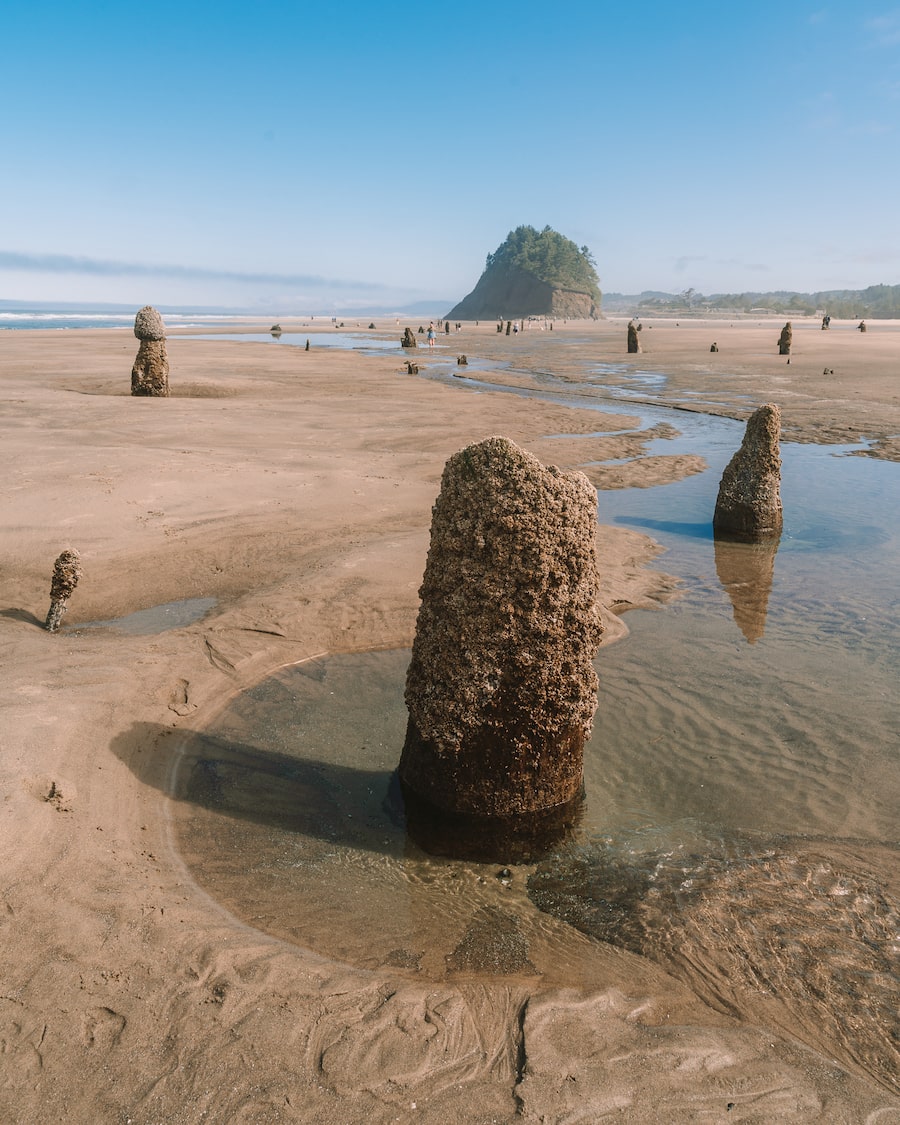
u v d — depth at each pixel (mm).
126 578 9625
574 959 4219
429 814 5598
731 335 82938
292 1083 3254
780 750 6469
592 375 39188
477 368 42750
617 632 8930
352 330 101062
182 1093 3182
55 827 4695
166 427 18500
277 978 3816
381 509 12812
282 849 5125
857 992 3988
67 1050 3334
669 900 4703
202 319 181500
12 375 30188
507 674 5355
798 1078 3459
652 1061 3496
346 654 8141
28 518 10992
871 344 59594
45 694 6281
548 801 5543
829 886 4828
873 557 11914
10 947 3799
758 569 11328
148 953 3883
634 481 16719
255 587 9570
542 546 5289
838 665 8109
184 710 6695
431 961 4164
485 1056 3480
